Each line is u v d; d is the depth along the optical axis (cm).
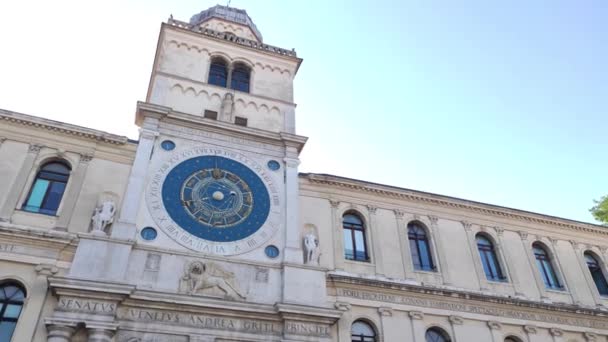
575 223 3003
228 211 2166
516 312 2475
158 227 2008
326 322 1953
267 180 2345
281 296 1994
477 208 2828
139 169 2125
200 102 2544
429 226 2675
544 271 2808
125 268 1836
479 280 2555
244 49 2870
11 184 2045
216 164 2297
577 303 2667
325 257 2331
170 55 2659
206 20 3111
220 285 1925
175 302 1795
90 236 1861
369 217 2575
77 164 2194
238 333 1839
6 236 1858
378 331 2162
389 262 2434
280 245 2159
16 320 1731
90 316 1672
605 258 2986
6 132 2175
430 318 2295
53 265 1844
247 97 2662
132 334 1717
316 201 2520
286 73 2894
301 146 2527
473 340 2302
